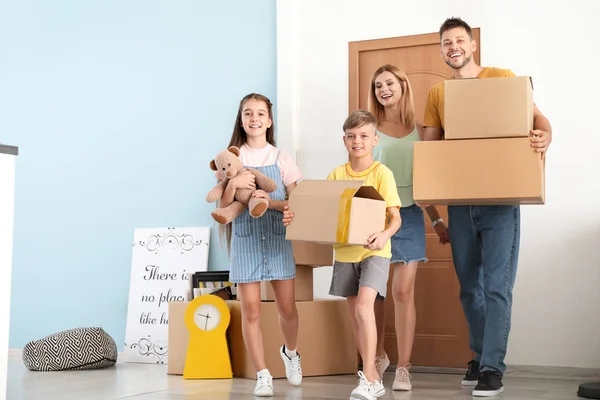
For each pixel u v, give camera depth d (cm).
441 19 399
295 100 430
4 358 246
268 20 449
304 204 277
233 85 457
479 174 274
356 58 419
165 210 472
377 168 297
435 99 315
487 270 296
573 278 366
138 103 485
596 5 369
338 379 354
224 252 453
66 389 330
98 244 490
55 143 508
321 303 371
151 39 484
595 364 358
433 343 396
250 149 319
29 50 520
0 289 245
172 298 455
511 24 384
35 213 510
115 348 431
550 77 376
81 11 506
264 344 355
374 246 271
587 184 367
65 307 496
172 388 328
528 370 370
